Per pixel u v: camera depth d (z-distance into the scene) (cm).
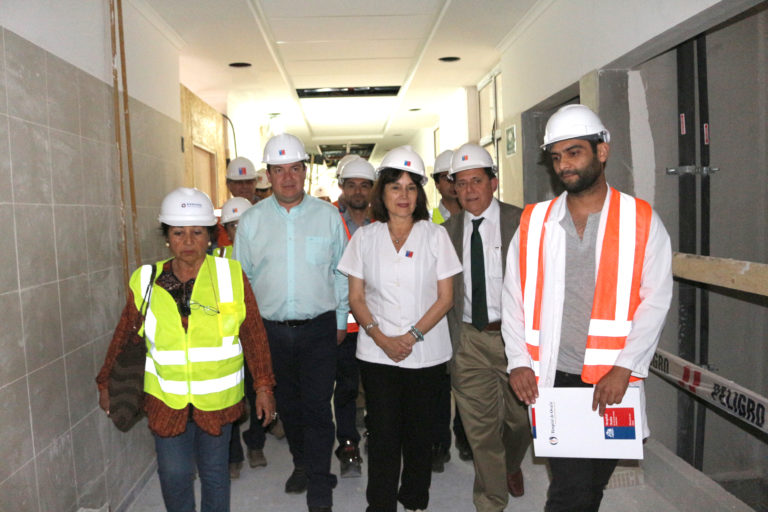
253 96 790
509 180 593
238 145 809
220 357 222
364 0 474
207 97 766
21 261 234
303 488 333
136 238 357
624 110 372
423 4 488
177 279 225
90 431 289
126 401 222
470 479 342
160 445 223
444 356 264
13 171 231
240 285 230
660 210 374
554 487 212
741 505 266
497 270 274
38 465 241
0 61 225
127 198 358
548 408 200
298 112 923
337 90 838
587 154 193
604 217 198
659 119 372
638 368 189
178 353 218
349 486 342
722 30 364
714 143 367
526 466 358
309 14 503
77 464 274
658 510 299
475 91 769
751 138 370
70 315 274
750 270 235
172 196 221
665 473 312
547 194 545
